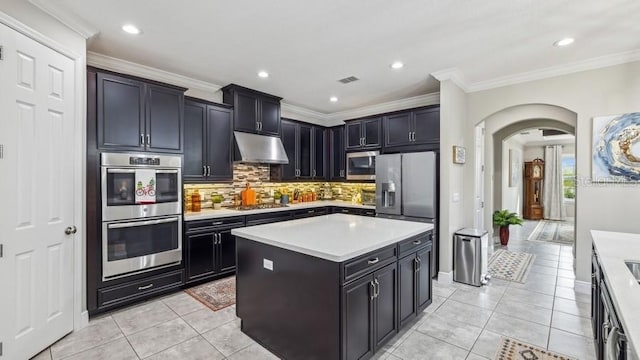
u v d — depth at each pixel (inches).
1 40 73.3
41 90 83.4
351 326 72.9
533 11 90.0
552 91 136.5
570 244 226.1
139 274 117.4
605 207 124.9
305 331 77.7
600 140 125.0
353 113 222.7
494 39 108.3
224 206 173.2
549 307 115.6
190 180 144.5
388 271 86.7
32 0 80.3
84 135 98.1
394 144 176.2
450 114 143.2
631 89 119.7
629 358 41.1
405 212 160.6
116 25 98.1
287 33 104.3
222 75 147.5
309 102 200.1
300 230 98.7
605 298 62.5
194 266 135.3
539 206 367.6
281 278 84.1
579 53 119.9
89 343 90.5
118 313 110.7
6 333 75.4
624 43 110.9
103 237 107.3
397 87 166.2
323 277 73.2
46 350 86.4
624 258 69.3
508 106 148.3
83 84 97.7
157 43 111.8
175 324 102.9
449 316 108.2
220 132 157.6
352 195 229.3
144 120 119.6
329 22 97.1
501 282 144.1
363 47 115.6
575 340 92.0
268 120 179.9
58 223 89.5
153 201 120.0
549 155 362.9
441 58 125.8
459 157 151.7
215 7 88.2
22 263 79.4
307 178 210.1
